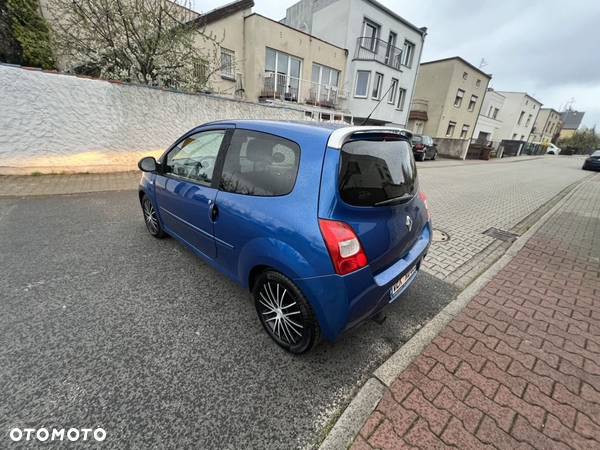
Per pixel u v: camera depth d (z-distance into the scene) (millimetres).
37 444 1358
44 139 5863
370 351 2113
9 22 7879
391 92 17828
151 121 7062
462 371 1938
